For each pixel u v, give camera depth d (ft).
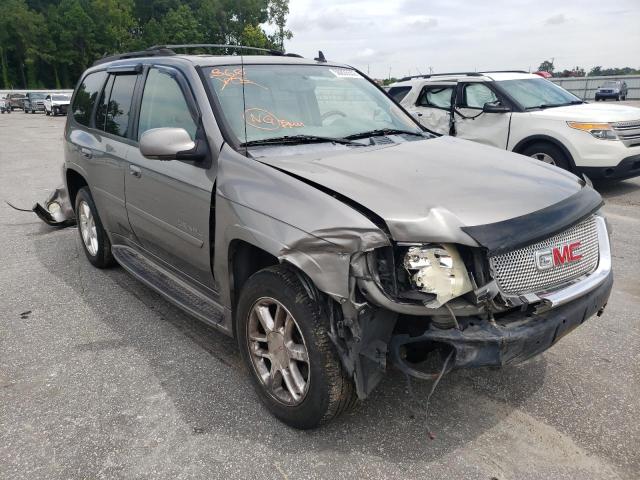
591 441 8.86
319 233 7.95
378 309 7.86
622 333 12.54
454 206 8.16
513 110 28.09
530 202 8.64
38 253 19.48
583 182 10.37
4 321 13.76
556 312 8.37
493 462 8.39
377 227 7.64
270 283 8.80
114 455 8.70
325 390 8.30
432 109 31.48
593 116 25.90
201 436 9.12
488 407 9.78
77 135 16.61
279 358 9.16
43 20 281.95
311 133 11.37
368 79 14.53
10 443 9.04
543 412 9.63
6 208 27.43
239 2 256.32
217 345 12.33
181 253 11.69
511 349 7.79
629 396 10.07
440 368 7.97
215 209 10.01
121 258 15.07
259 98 11.54
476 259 7.75
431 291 7.54
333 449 8.73
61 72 289.74
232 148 10.20
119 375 11.09
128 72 14.44
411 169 9.53
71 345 12.42
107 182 14.66
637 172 26.11
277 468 8.33
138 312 14.17
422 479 8.04
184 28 261.44
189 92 11.43
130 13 296.92
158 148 10.02
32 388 10.67
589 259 9.28
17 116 139.54
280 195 8.81
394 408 9.76
